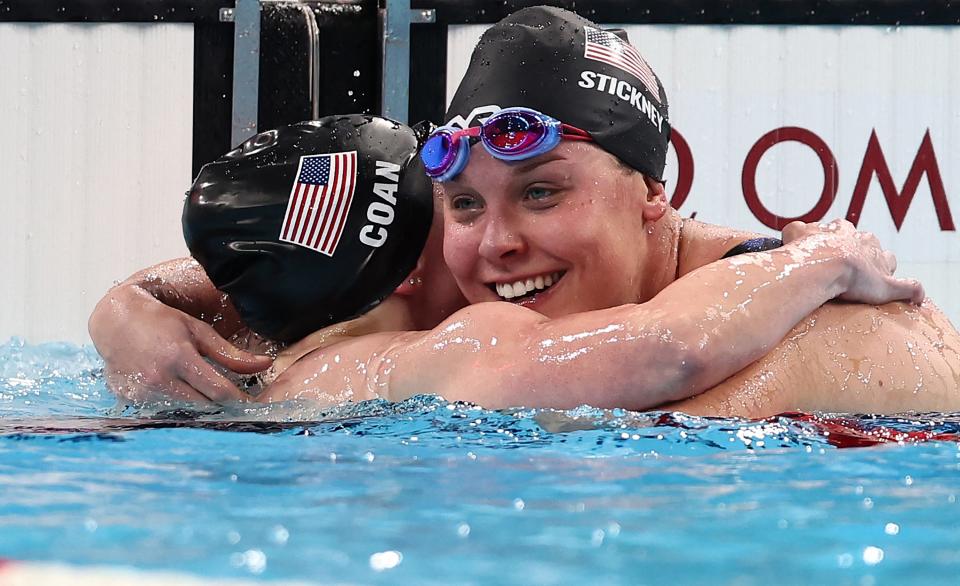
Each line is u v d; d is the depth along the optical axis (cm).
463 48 1327
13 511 361
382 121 755
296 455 481
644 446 496
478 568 293
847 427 547
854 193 1338
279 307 723
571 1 1334
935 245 1335
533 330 609
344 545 316
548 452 484
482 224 657
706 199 1343
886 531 338
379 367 650
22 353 1238
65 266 1358
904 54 1332
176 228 1355
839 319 642
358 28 1330
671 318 575
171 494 393
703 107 1343
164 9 1329
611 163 658
